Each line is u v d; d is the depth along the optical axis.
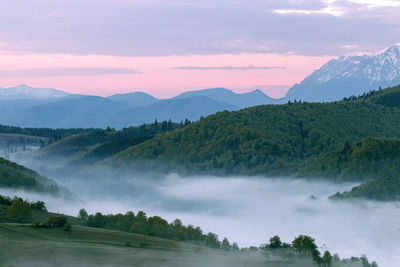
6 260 114.94
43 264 116.06
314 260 164.38
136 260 129.25
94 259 124.56
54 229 153.88
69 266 116.81
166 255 140.88
